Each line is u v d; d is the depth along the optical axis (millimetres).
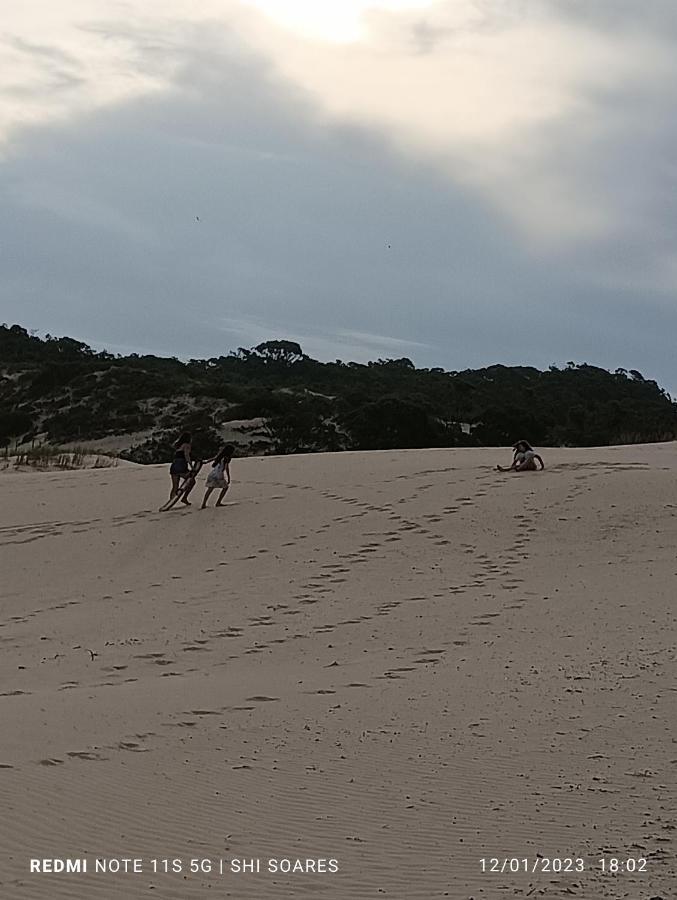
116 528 20109
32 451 36312
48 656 12492
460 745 8008
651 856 5609
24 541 19609
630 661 10648
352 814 6473
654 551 16641
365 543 18172
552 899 5090
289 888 5297
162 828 6129
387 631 13164
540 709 9000
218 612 14641
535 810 6496
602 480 21062
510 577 15758
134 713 9188
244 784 7047
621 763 7410
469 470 23016
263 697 9914
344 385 76625
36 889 5117
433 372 94312
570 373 87438
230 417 59750
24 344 85312
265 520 20016
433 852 5809
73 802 6457
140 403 63531
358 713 9148
